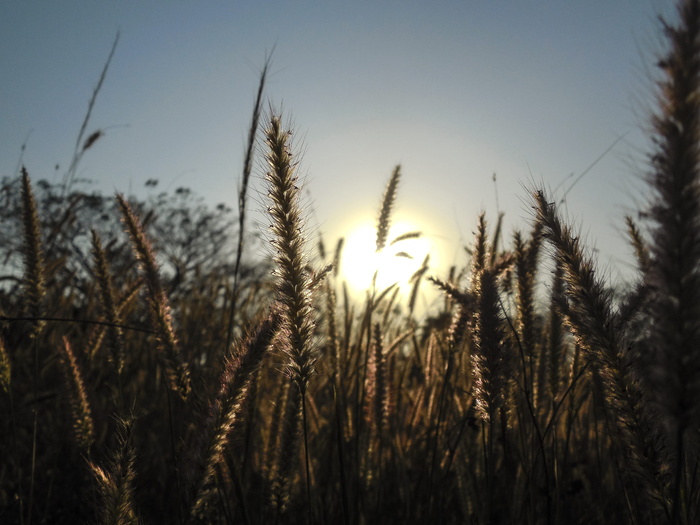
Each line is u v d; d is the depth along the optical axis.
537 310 2.86
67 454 4.49
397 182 4.16
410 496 3.76
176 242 30.08
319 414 4.25
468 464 3.47
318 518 3.38
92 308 5.26
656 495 1.88
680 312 1.35
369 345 3.69
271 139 2.12
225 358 2.26
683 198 1.29
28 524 3.14
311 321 2.19
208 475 2.10
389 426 3.82
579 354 2.82
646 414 1.85
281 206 2.13
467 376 3.44
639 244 1.93
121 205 3.05
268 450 3.08
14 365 4.61
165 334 2.87
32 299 3.59
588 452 3.82
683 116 1.26
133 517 1.96
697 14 1.24
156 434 4.41
